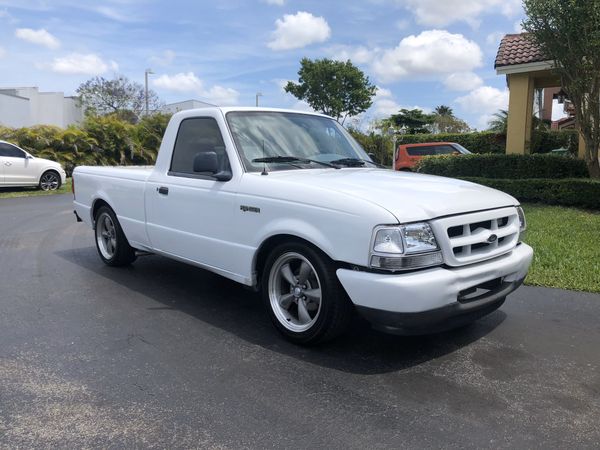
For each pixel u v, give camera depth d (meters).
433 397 3.22
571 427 2.89
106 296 5.29
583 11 10.35
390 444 2.72
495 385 3.38
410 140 31.66
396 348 3.96
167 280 5.89
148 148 24.39
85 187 6.70
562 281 5.61
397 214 3.33
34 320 4.57
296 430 2.85
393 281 3.25
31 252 7.46
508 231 3.96
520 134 15.09
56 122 56.53
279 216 3.90
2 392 3.28
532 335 4.22
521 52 14.55
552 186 11.27
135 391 3.29
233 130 4.58
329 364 3.69
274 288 4.14
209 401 3.17
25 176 16.81
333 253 3.53
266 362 3.72
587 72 11.08
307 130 5.09
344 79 48.56
